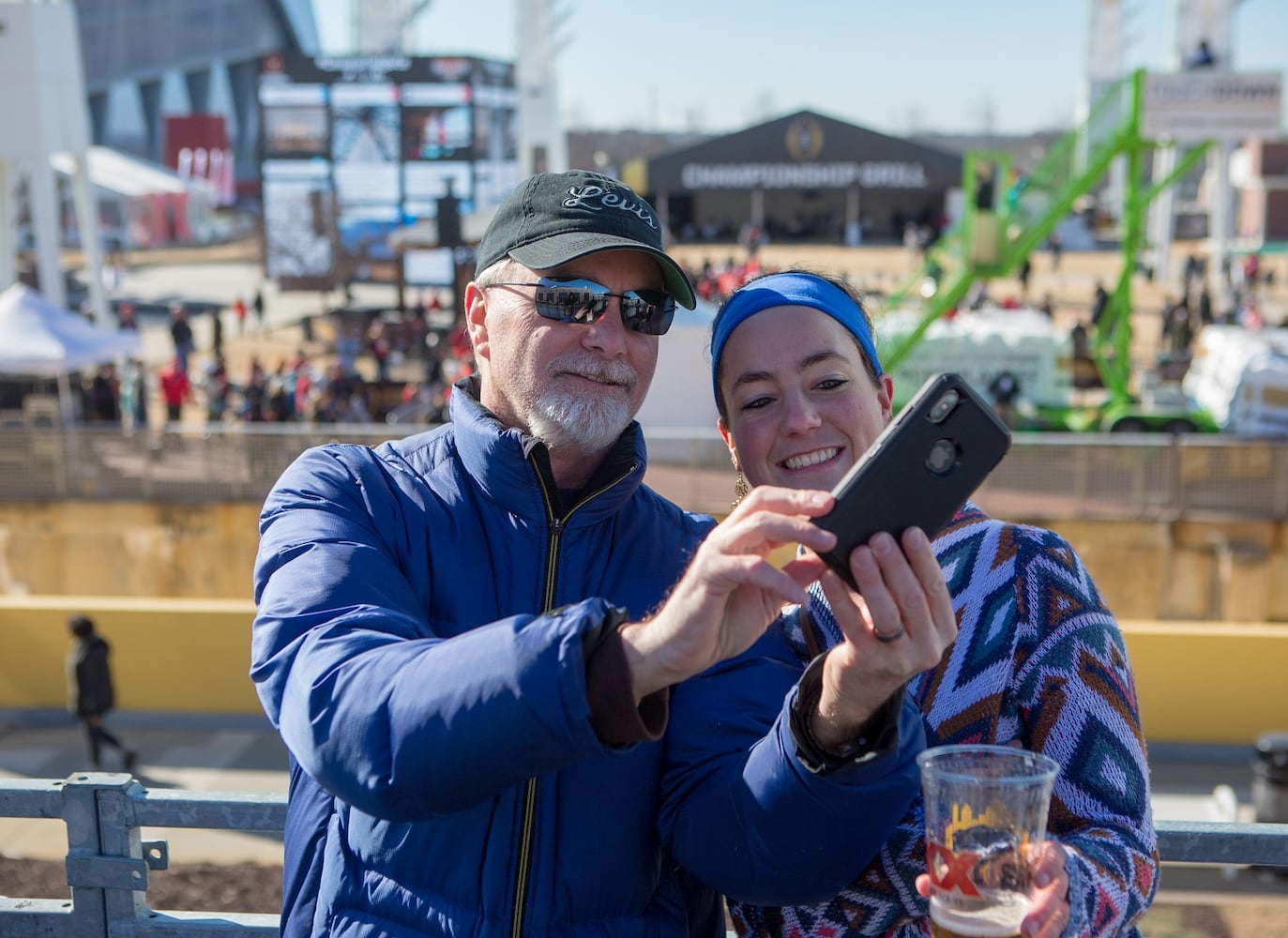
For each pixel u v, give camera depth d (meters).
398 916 1.67
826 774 1.52
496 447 1.78
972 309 34.66
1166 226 48.06
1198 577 14.89
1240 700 10.66
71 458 16.38
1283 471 14.68
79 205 25.80
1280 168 65.56
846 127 44.62
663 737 1.81
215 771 10.69
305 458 1.85
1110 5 60.75
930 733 1.76
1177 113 24.11
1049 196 24.59
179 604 11.84
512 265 1.84
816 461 1.87
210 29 87.44
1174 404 21.73
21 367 18.41
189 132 76.12
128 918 2.30
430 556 1.79
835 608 1.40
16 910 2.32
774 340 1.87
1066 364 21.91
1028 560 1.78
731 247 60.88
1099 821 1.63
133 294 49.44
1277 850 2.14
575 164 90.38
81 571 16.48
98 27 80.19
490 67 31.91
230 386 26.98
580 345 1.81
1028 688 1.72
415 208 31.48
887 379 2.00
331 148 31.42
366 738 1.39
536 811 1.70
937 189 44.25
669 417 15.27
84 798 2.28
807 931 1.83
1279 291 47.44
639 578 1.87
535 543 1.82
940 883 1.37
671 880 1.87
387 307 33.19
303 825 1.79
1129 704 1.71
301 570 1.62
